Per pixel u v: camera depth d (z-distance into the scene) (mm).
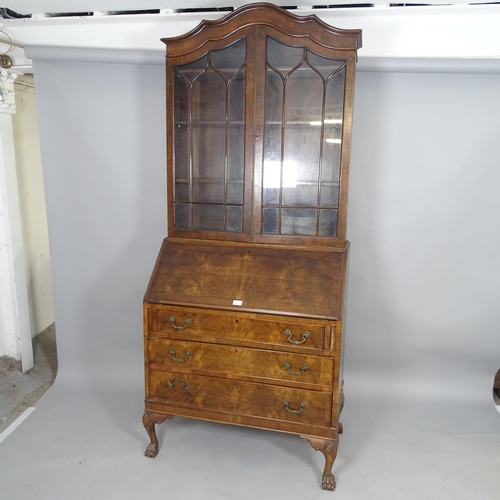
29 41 2535
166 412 2033
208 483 1948
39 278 3469
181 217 2115
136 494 1873
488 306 2512
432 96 2338
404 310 2582
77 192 2680
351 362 2684
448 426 2365
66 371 2830
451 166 2398
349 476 1997
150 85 2512
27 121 3246
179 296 1931
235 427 2363
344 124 1894
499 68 2197
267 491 1908
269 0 2129
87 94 2559
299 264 1940
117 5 2207
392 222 2498
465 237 2463
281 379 1866
